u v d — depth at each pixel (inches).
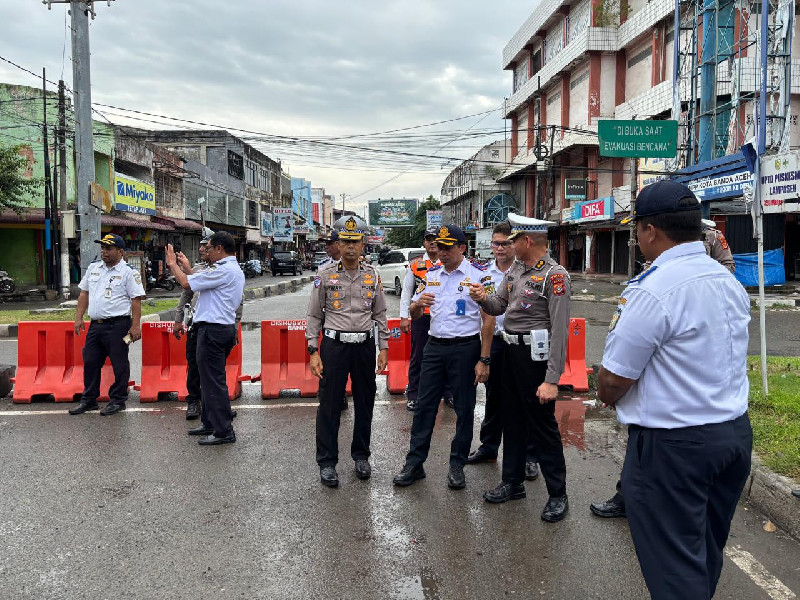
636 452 90.3
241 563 132.8
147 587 123.4
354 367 181.2
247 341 436.8
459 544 141.9
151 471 186.5
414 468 178.2
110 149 1013.8
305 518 154.9
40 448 207.0
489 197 2038.6
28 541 142.3
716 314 85.4
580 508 162.2
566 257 1593.3
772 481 154.2
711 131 804.0
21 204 935.0
